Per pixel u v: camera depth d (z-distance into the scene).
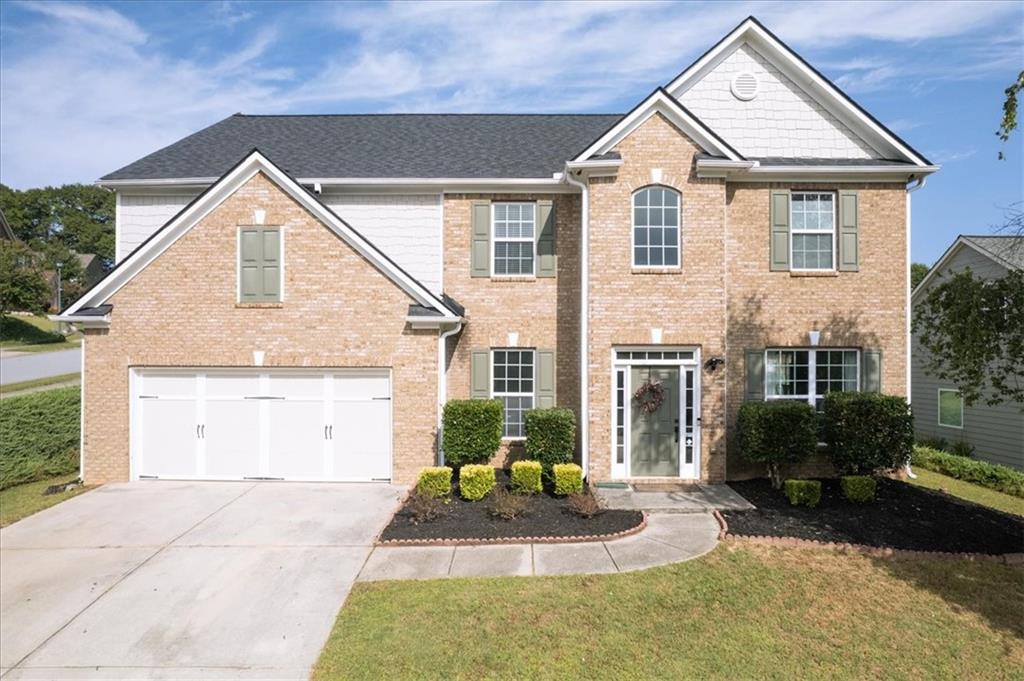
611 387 11.70
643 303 11.63
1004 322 8.55
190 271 11.98
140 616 6.67
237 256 11.98
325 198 13.69
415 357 12.02
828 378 12.77
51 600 7.05
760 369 12.57
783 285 12.63
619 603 6.79
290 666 5.72
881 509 10.13
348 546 8.60
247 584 7.40
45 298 46.84
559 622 6.38
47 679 5.59
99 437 12.05
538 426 11.63
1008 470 13.02
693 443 11.80
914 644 6.01
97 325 11.96
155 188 13.57
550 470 11.61
